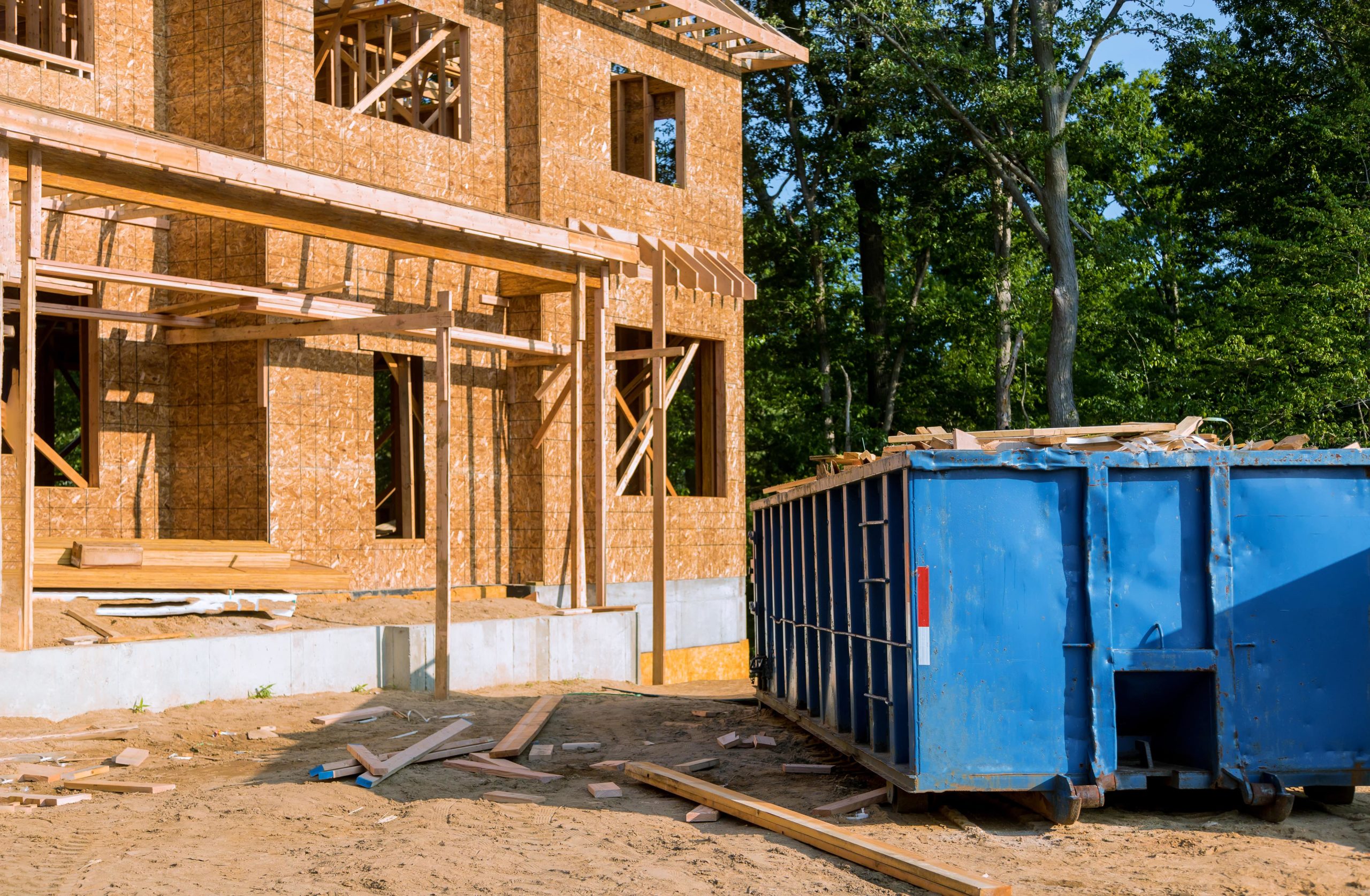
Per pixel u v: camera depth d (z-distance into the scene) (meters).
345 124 16.34
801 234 34.44
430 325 13.77
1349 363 23.97
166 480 15.67
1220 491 7.43
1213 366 26.16
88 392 15.03
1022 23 31.08
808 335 34.06
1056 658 7.28
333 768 9.29
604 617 16.70
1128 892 6.08
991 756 7.21
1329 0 28.94
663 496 17.75
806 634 9.96
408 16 18.50
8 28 14.88
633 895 6.13
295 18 15.76
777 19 30.38
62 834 7.47
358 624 14.59
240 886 6.36
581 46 19.31
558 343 18.88
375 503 16.73
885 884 6.36
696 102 21.48
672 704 13.49
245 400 15.36
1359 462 7.51
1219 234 32.31
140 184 11.74
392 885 6.35
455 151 17.88
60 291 14.56
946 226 34.38
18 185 13.98
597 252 16.39
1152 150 34.78
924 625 7.22
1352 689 7.44
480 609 16.19
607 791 8.70
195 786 8.95
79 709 11.24
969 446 7.81
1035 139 27.28
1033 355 35.50
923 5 28.02
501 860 6.86
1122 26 27.28
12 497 14.18
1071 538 7.36
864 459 9.12
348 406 16.33
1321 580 7.48
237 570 14.07
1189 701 7.53
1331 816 7.66
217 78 15.66
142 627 12.77
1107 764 7.23
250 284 15.39
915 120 29.70
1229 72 28.36
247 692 12.71
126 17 15.47
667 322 20.47
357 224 13.63
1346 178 28.25
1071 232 30.23
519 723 11.59
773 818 7.51
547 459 18.55
